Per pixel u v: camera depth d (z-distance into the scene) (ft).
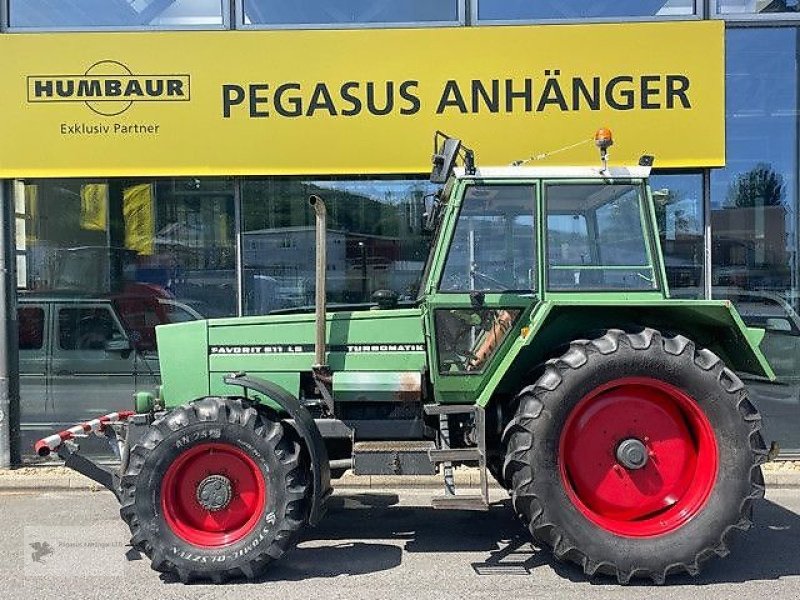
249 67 22.15
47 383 23.80
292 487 13.53
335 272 23.68
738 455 13.38
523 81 22.06
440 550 15.39
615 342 13.53
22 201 23.52
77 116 22.22
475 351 14.74
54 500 19.77
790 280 23.52
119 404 23.89
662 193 20.68
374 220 23.62
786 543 15.66
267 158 22.36
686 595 12.82
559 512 13.25
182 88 22.17
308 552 15.30
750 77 23.31
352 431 15.17
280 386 14.96
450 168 15.01
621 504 13.80
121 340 23.91
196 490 13.83
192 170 22.35
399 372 15.11
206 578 13.48
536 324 13.74
